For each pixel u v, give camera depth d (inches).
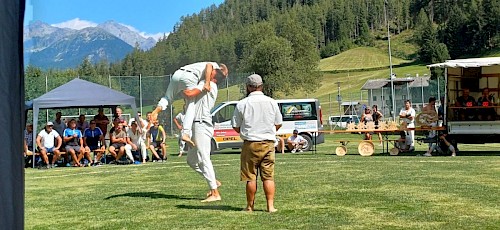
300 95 2923.2
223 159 701.9
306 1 7126.0
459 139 674.8
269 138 284.5
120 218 283.9
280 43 2883.9
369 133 773.9
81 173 568.7
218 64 333.4
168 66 2645.2
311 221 262.7
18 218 152.6
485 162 554.6
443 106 693.9
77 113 1174.3
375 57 5772.6
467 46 4945.9
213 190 332.2
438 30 5305.1
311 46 3476.9
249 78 283.6
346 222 258.8
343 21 6594.5
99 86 738.2
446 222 255.0
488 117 667.4
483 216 268.2
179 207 312.5
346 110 2076.8
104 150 699.4
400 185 384.8
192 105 325.7
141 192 385.1
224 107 856.3
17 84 153.3
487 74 730.8
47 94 708.7
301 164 578.6
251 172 289.9
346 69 5123.0
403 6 7017.7
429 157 647.8
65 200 359.3
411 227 245.8
